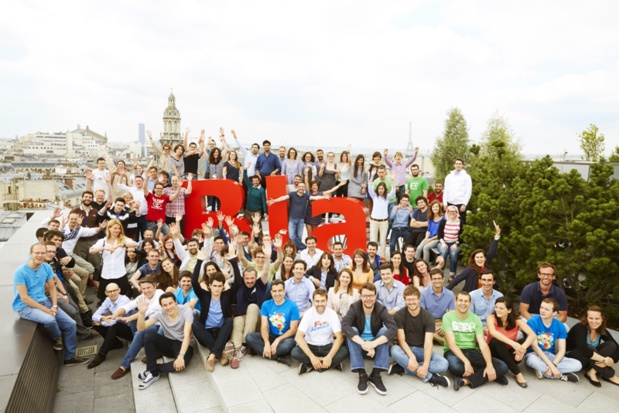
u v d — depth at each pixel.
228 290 7.02
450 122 40.91
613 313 8.12
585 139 21.95
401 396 5.70
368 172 11.99
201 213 11.11
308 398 5.61
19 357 5.07
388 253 12.48
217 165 12.47
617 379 6.20
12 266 8.30
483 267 7.84
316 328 6.40
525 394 5.80
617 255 7.78
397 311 6.51
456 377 6.02
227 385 5.89
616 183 8.23
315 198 10.97
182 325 6.64
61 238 7.77
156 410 5.78
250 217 11.82
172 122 95.69
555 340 6.45
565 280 9.51
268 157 12.38
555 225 8.60
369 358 6.81
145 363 6.93
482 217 9.51
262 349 6.64
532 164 10.12
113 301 7.27
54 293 6.58
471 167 12.51
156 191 10.70
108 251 8.09
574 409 5.42
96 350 7.46
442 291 7.20
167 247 8.92
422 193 12.22
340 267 8.81
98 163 11.84
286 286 7.44
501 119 38.16
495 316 6.51
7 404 4.18
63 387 6.36
